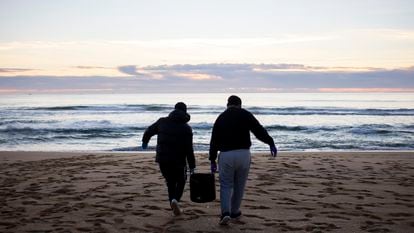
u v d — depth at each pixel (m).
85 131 27.03
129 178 8.95
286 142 21.38
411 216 5.75
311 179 8.77
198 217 5.71
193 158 5.71
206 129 27.23
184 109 5.84
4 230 5.12
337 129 27.41
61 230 5.11
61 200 6.83
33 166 11.30
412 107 58.94
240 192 5.43
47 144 21.59
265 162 11.55
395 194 7.23
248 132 5.29
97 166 11.00
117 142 22.27
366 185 8.09
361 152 15.14
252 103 82.38
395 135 24.47
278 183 8.27
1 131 26.50
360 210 6.09
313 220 5.53
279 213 5.90
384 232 4.99
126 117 39.56
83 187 7.95
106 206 6.36
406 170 10.15
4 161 12.70
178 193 5.75
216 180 8.84
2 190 7.78
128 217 5.70
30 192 7.52
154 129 5.83
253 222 5.43
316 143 20.94
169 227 5.21
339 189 7.67
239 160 5.20
